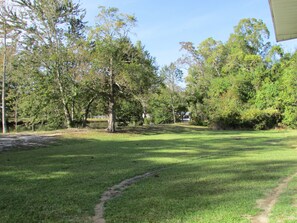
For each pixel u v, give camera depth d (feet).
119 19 76.64
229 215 15.12
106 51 72.69
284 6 17.88
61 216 15.85
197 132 91.50
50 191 20.98
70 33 81.51
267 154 38.45
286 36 24.26
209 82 138.21
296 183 21.84
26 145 51.03
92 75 73.72
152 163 32.94
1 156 38.91
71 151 44.14
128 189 21.42
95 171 28.32
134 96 82.33
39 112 84.89
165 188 21.31
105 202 18.40
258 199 18.01
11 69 86.79
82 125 91.50
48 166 31.14
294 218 14.40
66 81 77.15
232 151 42.93
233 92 116.26
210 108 115.24
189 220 14.57
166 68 135.95
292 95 94.17
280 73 116.47
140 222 14.65
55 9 79.20
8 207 17.37
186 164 32.09
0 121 104.94
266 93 108.68
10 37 80.84
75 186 22.44
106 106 92.53
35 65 79.30
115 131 80.94
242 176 24.77
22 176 26.07
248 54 140.36
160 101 127.95
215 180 23.52
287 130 94.17
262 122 103.09
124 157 37.76
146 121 125.59
